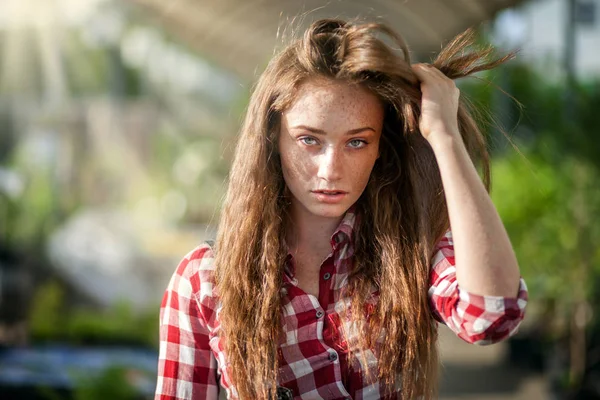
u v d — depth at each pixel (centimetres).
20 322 748
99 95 1310
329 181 169
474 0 577
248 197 182
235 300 180
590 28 1616
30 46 959
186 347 190
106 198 1361
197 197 1465
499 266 155
